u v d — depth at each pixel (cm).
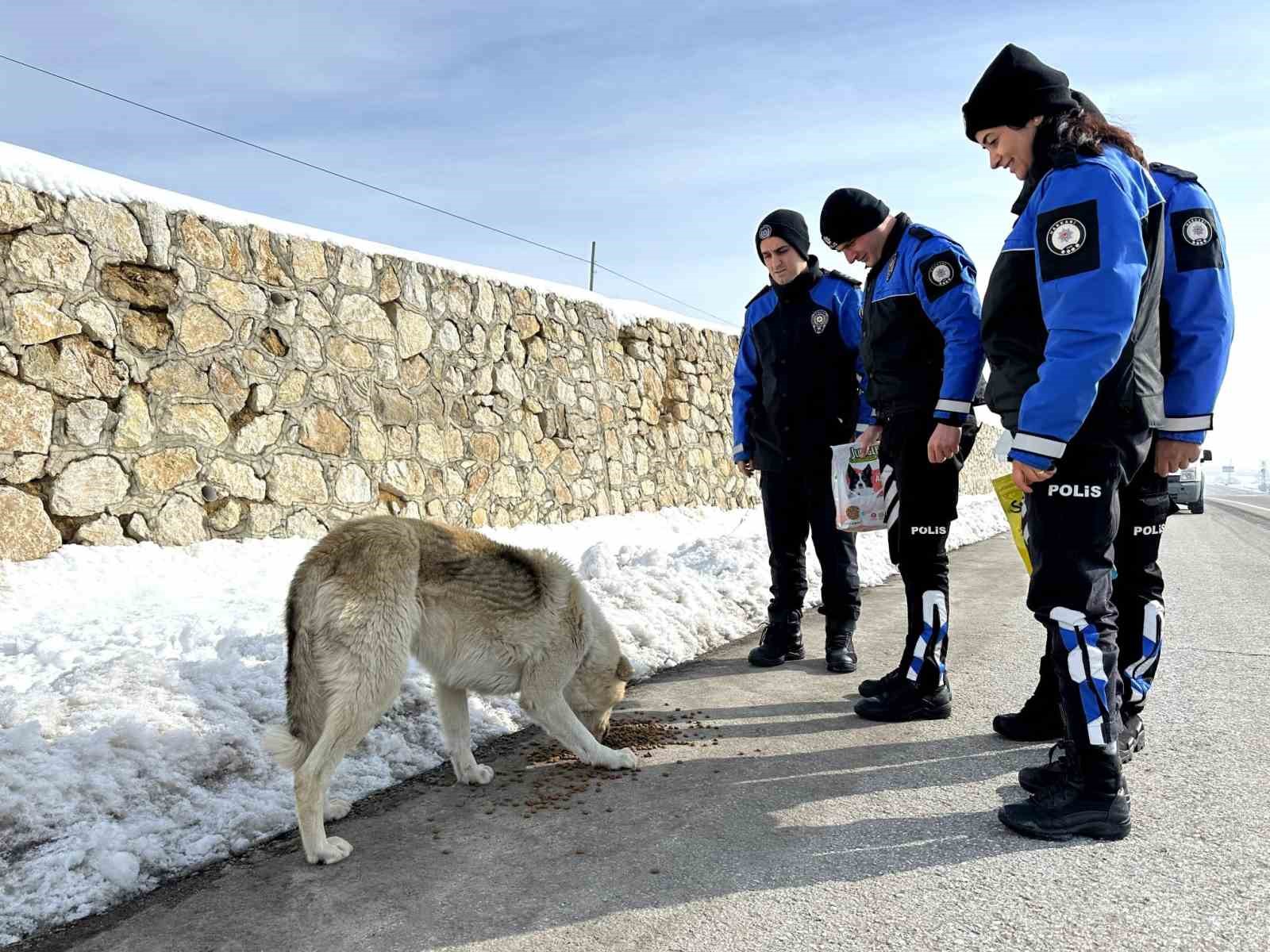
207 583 556
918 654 367
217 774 301
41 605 483
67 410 556
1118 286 233
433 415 824
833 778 304
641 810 284
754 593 620
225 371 649
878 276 381
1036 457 243
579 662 342
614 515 1072
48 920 224
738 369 506
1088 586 252
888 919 207
